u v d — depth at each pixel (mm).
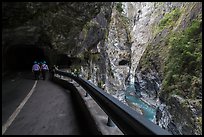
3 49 24938
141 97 64812
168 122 31609
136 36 89625
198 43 35094
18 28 18844
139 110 50219
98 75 42125
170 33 59375
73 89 13180
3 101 11656
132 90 75688
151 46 67438
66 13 21047
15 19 16406
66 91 14711
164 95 37844
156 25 84688
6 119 7703
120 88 61125
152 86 59281
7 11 14734
